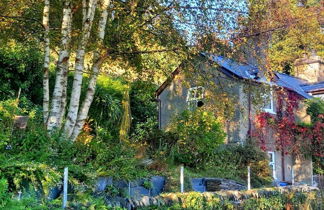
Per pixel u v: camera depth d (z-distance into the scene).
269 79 9.59
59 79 7.83
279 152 15.45
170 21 8.46
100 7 8.30
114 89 14.35
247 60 9.80
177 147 10.93
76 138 7.94
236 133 13.92
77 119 8.02
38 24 9.02
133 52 8.91
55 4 8.84
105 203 6.21
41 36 9.15
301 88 20.78
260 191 9.55
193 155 11.00
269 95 10.34
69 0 8.01
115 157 7.82
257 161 12.55
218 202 8.04
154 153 10.62
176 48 8.62
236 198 8.66
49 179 5.23
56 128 7.21
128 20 8.42
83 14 8.06
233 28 8.43
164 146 11.20
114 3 8.59
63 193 5.54
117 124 12.58
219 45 8.40
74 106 7.87
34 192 5.05
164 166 9.53
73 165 6.41
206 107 10.53
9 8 8.23
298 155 15.94
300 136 15.77
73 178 6.00
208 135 11.20
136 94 15.68
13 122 6.46
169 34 8.50
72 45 8.02
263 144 14.41
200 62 8.88
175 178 8.81
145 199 6.90
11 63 10.52
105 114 12.53
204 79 9.25
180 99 16.48
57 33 8.40
